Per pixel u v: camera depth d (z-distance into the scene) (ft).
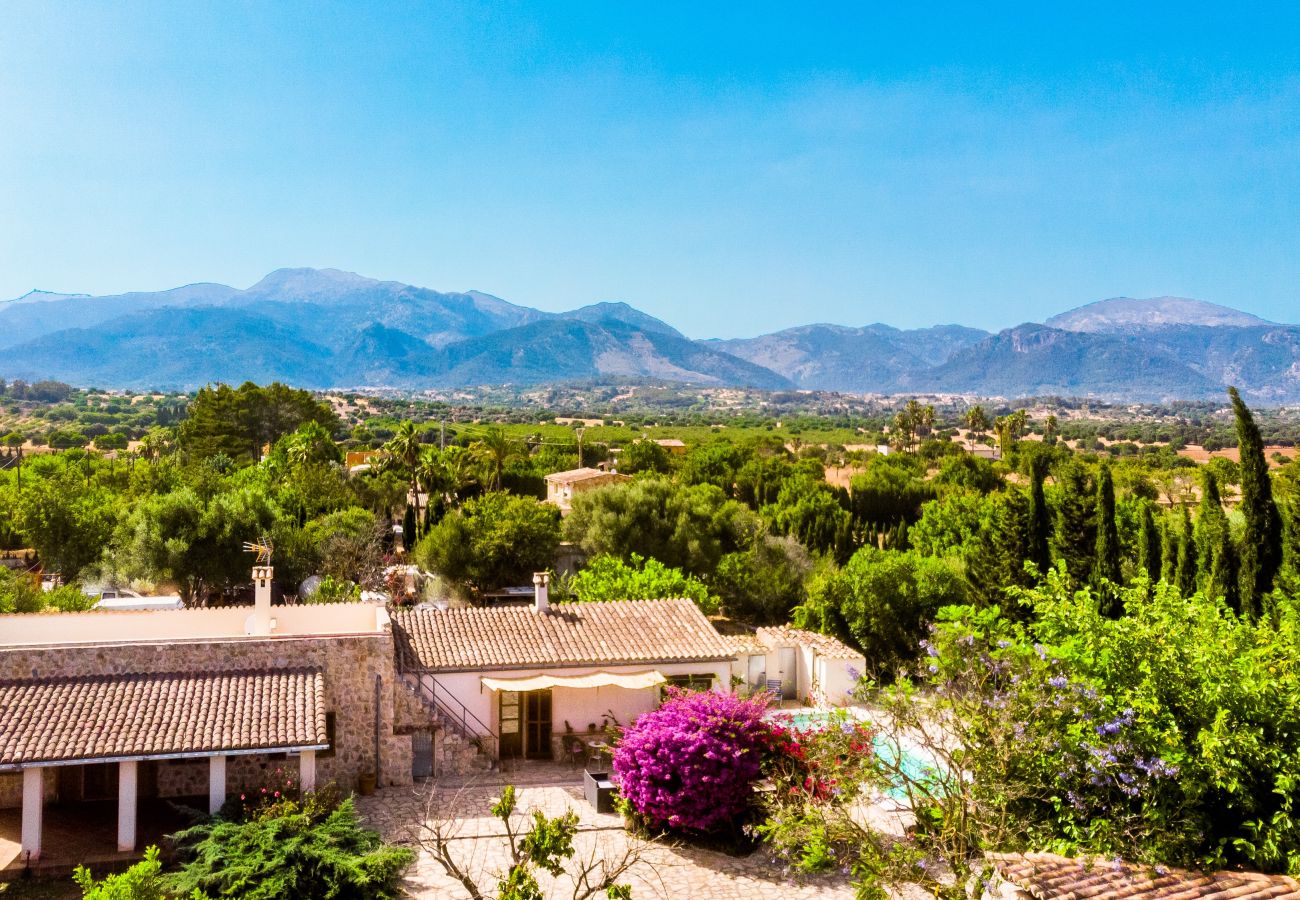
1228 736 55.06
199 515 169.89
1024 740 58.29
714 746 79.10
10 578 132.05
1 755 72.23
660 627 108.68
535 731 100.53
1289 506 108.68
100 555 175.11
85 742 74.69
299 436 301.63
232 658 88.38
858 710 108.27
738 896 70.85
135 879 55.42
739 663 120.16
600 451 448.65
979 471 340.18
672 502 195.00
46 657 84.58
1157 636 62.03
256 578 95.25
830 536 203.51
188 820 81.51
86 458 320.50
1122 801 58.34
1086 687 60.03
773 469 315.17
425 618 107.14
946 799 58.85
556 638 104.17
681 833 81.15
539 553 180.96
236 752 76.89
